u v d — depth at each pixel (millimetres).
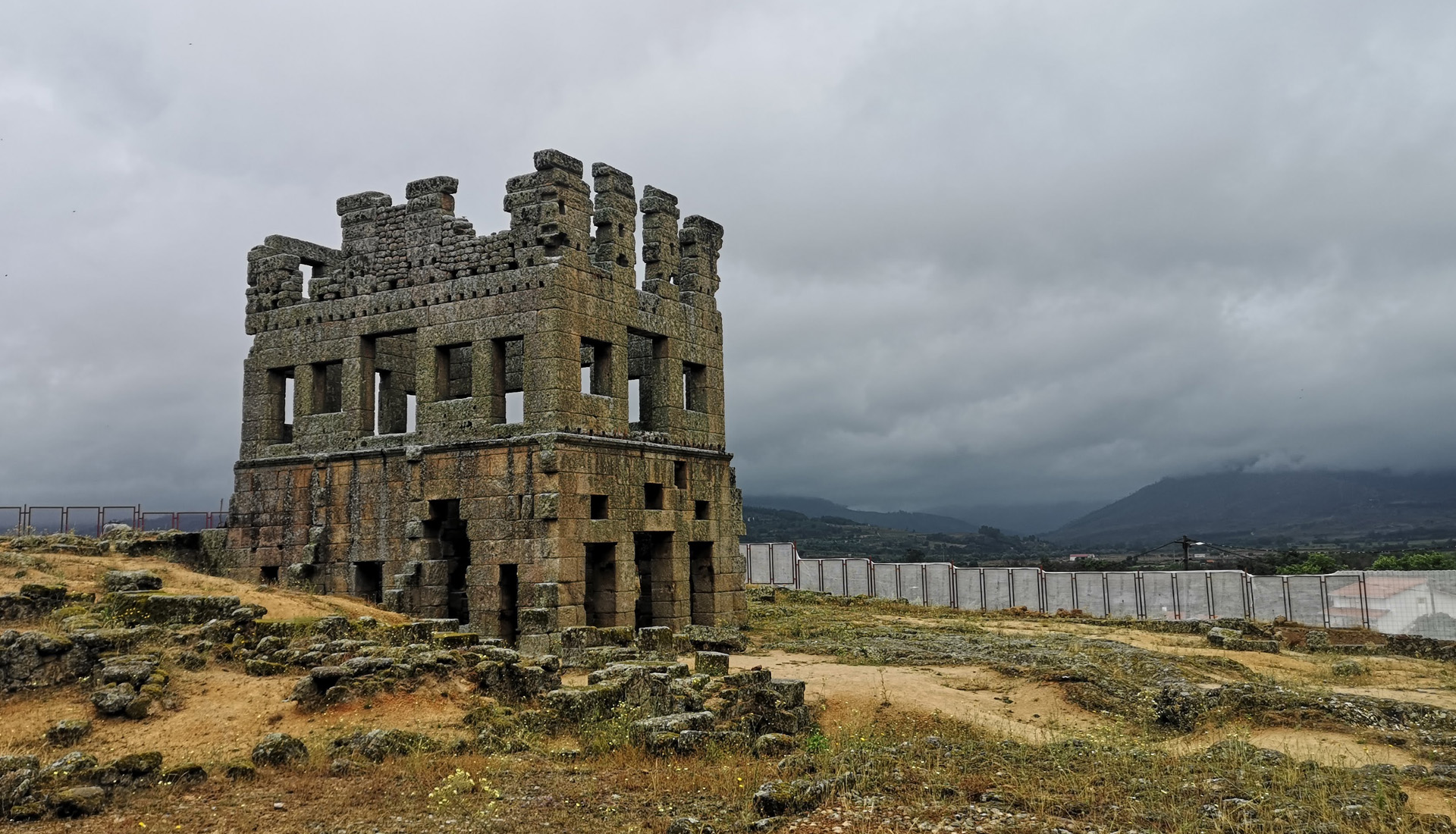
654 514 41219
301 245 45938
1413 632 53281
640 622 44562
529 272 37875
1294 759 19609
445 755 20625
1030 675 31391
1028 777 18703
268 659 24922
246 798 17375
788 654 37406
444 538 40469
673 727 21828
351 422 41750
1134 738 24641
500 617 37156
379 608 38094
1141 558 199625
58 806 16188
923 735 23938
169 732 20250
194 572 39469
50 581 29391
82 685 21156
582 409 38125
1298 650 47281
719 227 47531
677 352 43875
